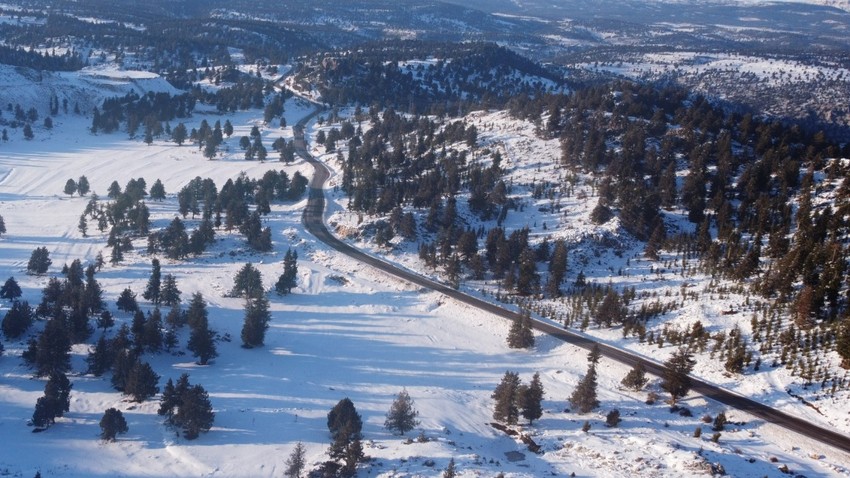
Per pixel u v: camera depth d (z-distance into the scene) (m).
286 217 163.50
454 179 166.50
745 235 135.75
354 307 121.75
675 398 85.25
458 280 131.12
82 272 120.62
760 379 88.06
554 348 106.12
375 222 153.62
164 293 113.44
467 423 82.31
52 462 68.44
